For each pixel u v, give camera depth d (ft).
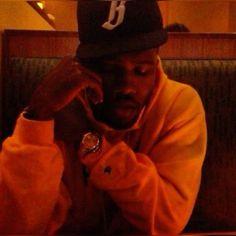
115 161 1.91
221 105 2.61
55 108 1.90
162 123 2.14
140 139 2.17
